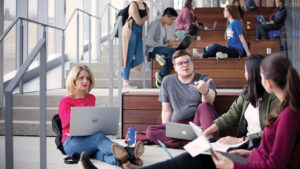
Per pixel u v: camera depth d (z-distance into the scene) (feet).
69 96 8.57
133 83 16.30
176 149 9.29
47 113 12.31
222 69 14.80
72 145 7.97
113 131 8.14
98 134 7.84
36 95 12.91
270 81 4.06
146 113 10.83
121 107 10.93
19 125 11.74
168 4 23.22
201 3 25.94
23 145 10.11
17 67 14.83
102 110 7.75
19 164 7.89
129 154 7.44
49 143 10.36
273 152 3.94
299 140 3.90
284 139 3.84
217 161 4.09
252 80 6.54
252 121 7.13
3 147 9.97
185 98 9.58
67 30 20.18
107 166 7.65
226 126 7.55
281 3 19.48
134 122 10.91
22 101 12.98
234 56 14.75
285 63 3.97
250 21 22.49
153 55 14.90
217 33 19.17
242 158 4.34
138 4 14.44
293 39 17.54
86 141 7.91
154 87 15.29
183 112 9.44
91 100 8.80
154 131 9.52
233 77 14.74
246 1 23.00
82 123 7.66
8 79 14.28
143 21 14.53
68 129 8.32
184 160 4.76
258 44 16.96
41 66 6.48
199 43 17.92
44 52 6.52
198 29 19.30
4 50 14.10
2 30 12.85
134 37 14.29
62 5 19.40
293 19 17.76
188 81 9.68
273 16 19.81
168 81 9.85
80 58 21.07
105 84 16.39
